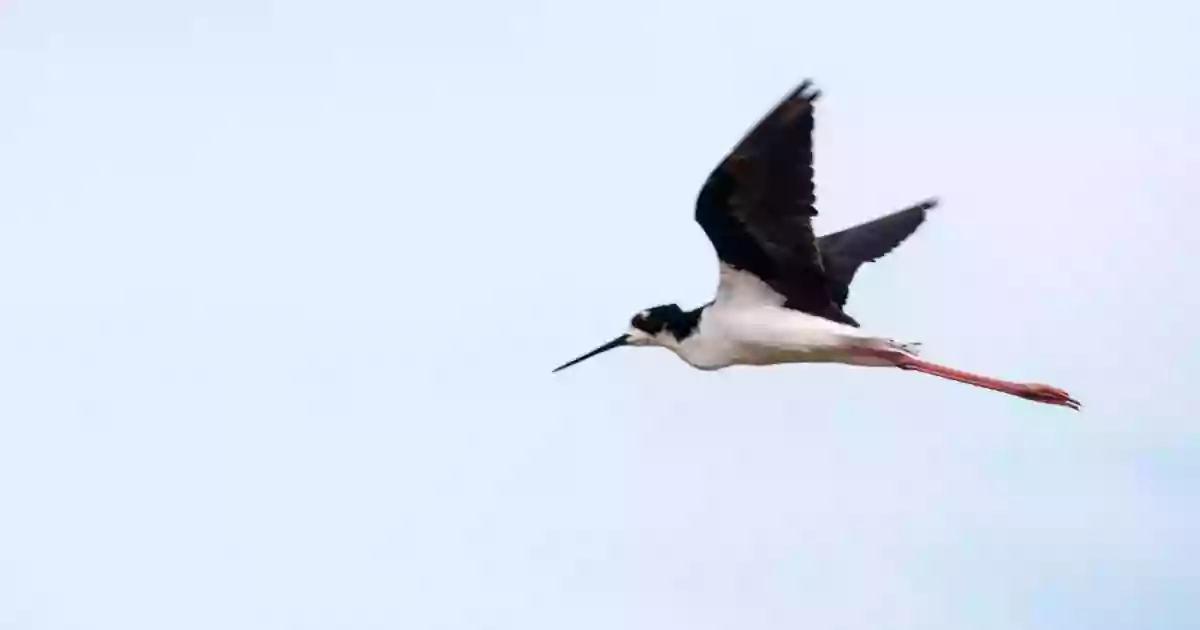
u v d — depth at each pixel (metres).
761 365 17.70
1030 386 17.55
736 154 16.06
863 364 17.53
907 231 18.67
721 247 16.95
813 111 15.83
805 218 16.27
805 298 17.19
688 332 17.86
